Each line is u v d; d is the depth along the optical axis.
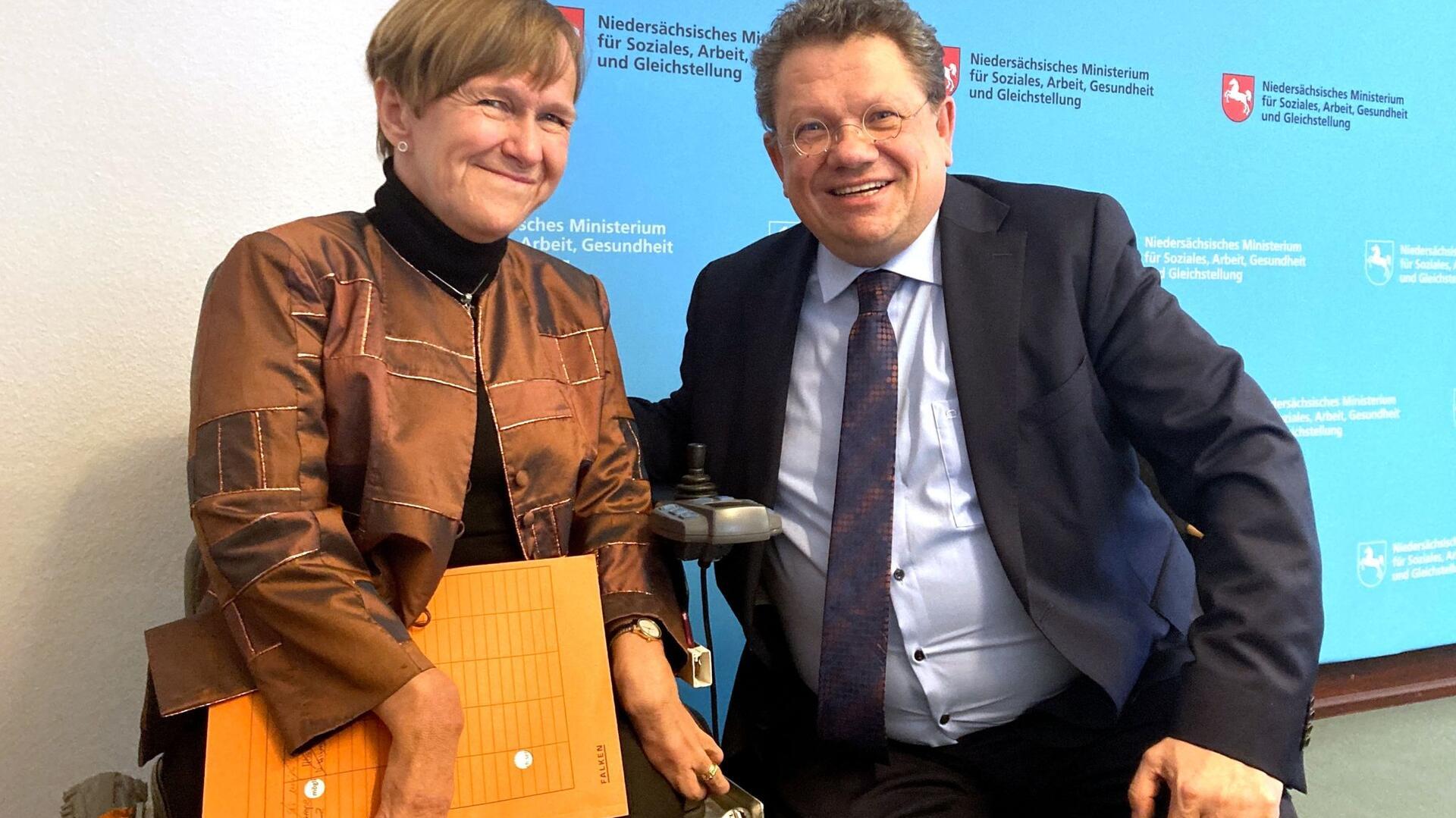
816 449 1.26
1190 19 2.07
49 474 1.33
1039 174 1.97
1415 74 2.30
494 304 1.07
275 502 0.86
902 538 1.21
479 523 1.03
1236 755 0.92
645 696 1.00
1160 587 1.21
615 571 1.08
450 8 0.94
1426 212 2.34
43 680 1.35
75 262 1.33
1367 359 2.30
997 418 1.16
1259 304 2.18
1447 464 2.40
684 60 1.72
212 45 1.38
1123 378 1.17
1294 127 2.18
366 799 0.83
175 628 0.90
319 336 0.94
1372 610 2.33
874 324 1.22
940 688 1.23
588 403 1.13
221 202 1.40
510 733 0.91
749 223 1.80
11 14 1.27
